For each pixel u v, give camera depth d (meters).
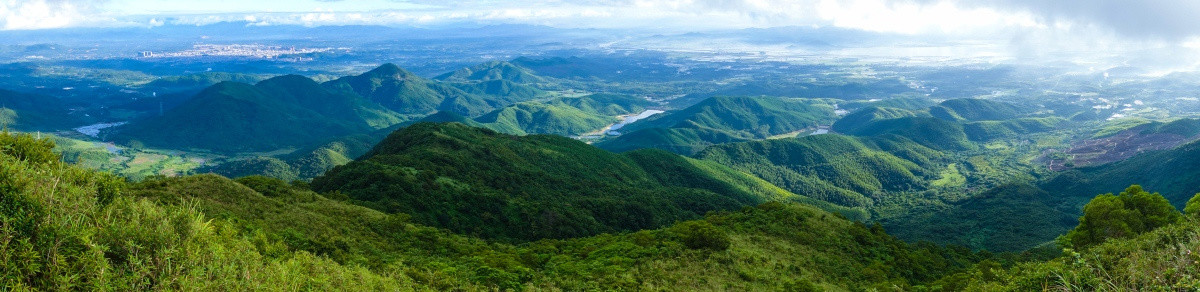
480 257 43.78
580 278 39.84
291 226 46.38
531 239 78.94
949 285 44.81
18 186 12.27
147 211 13.70
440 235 55.69
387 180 81.94
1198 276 14.91
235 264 14.50
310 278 17.72
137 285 12.14
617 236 60.09
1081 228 61.50
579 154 154.12
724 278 43.91
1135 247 20.75
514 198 93.81
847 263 55.84
